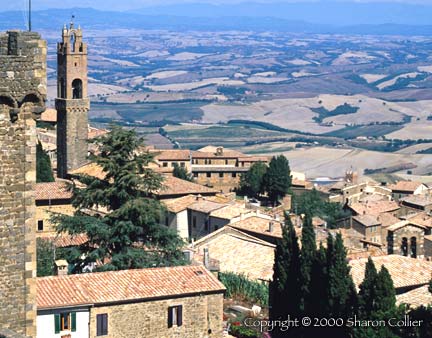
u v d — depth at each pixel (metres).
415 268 146.00
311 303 126.00
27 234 69.62
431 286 118.00
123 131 157.75
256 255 178.62
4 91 67.19
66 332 105.31
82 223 146.50
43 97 68.62
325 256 125.88
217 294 114.75
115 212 146.88
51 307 104.00
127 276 112.88
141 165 155.25
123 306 108.44
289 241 132.25
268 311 138.12
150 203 148.12
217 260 170.38
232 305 146.00
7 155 68.44
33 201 69.62
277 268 132.25
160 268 116.75
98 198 153.38
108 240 144.88
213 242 189.75
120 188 152.25
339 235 123.06
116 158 154.12
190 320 112.88
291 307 129.38
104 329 107.50
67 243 160.25
